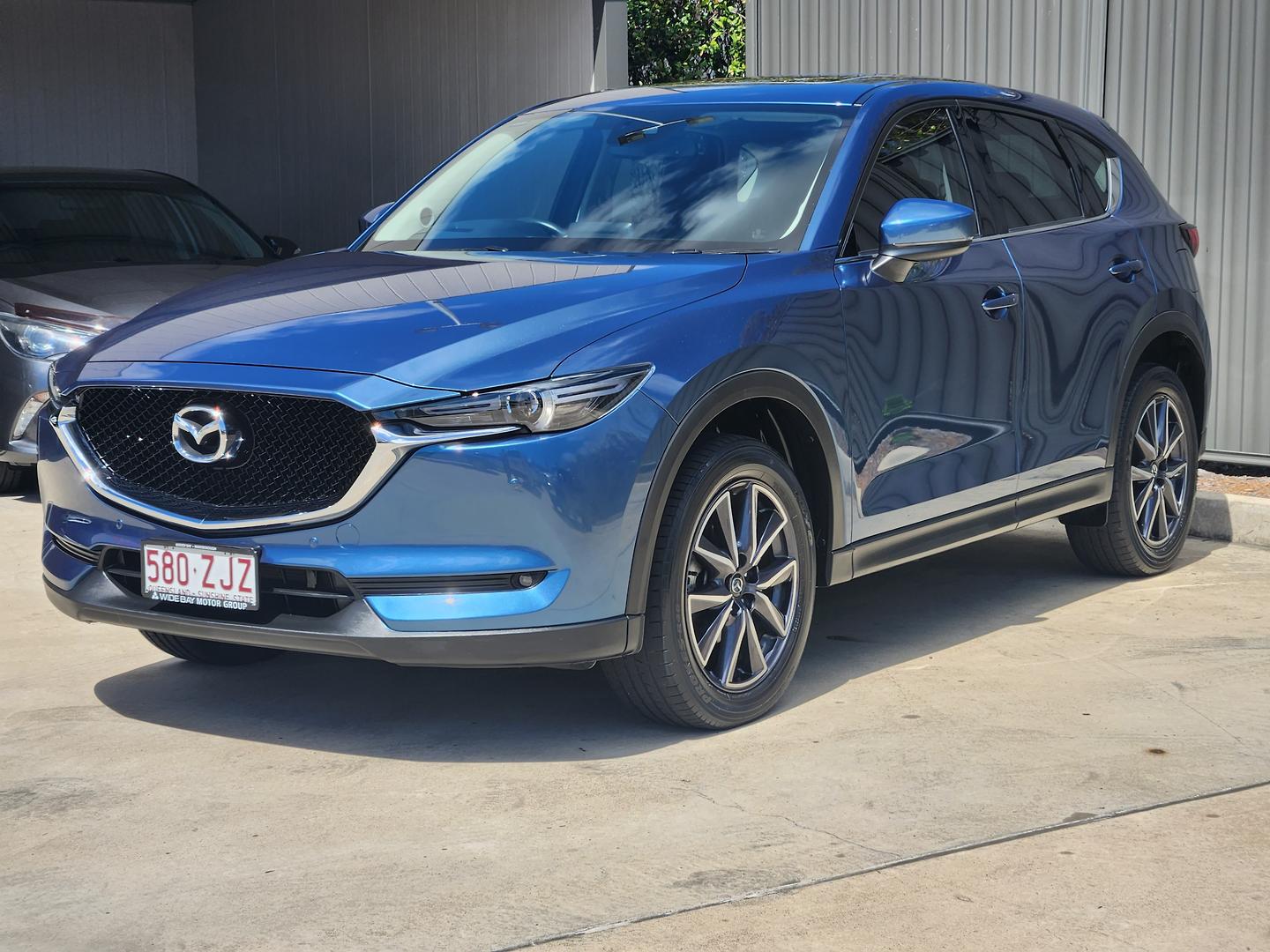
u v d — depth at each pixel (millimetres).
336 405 3570
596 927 2916
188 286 7598
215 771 3803
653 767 3783
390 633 3574
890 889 3064
